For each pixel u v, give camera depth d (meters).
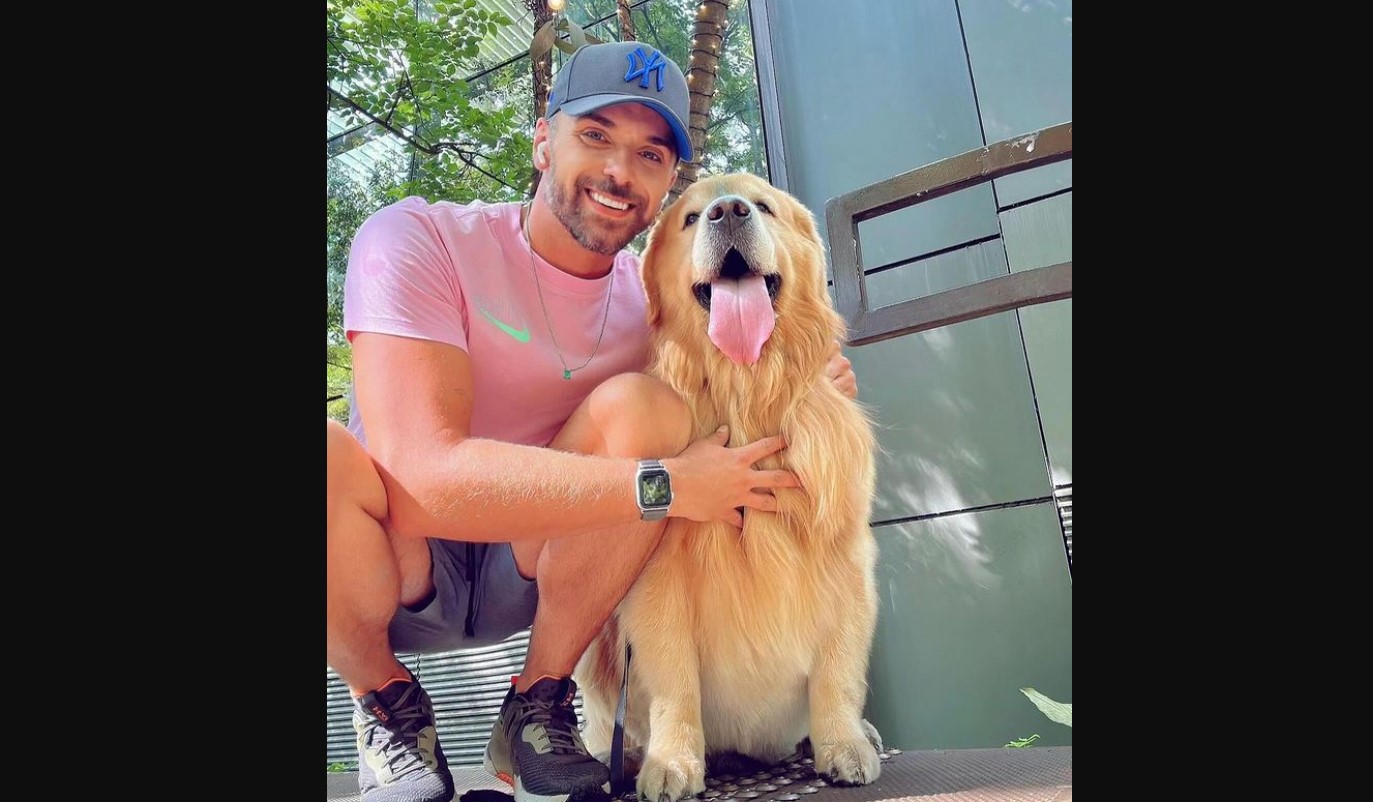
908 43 2.81
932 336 2.65
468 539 1.38
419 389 1.40
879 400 2.71
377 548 1.36
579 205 1.62
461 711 3.16
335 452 1.31
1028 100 2.61
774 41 3.04
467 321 1.57
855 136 2.86
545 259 1.71
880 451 2.67
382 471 1.38
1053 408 2.46
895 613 2.60
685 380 1.65
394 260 1.48
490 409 1.62
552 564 1.42
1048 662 2.40
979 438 2.56
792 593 1.47
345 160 4.20
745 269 1.60
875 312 1.58
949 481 2.58
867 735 1.73
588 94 1.60
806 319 1.67
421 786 1.35
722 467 1.45
